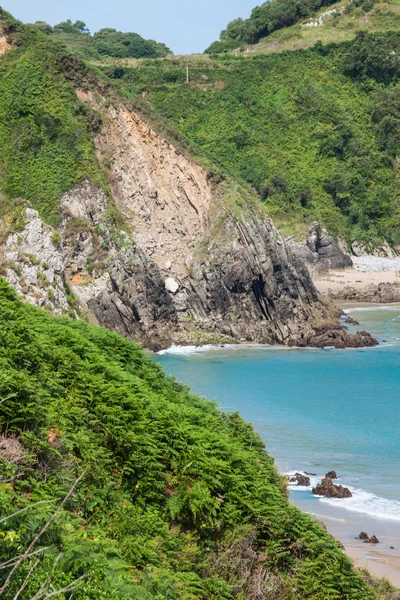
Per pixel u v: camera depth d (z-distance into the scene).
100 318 75.38
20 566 14.23
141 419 24.77
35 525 15.46
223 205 88.12
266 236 86.69
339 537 33.25
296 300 86.06
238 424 32.22
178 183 91.31
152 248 86.44
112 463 22.58
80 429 22.61
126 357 34.41
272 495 25.69
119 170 89.38
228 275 83.31
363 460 42.97
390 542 33.03
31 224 64.25
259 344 81.00
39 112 87.31
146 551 19.12
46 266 63.00
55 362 25.92
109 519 20.19
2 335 23.95
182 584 19.17
